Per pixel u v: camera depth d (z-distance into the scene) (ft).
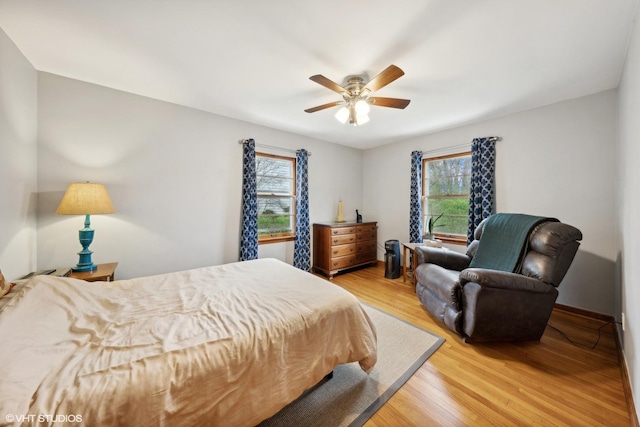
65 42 5.54
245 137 10.76
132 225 8.22
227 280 5.84
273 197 12.12
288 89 7.73
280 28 5.03
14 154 5.71
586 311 8.00
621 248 6.47
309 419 4.24
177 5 4.44
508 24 4.85
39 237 6.82
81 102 7.30
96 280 6.35
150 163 8.50
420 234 12.71
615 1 4.29
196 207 9.53
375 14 4.61
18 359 2.61
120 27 5.04
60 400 2.38
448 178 12.06
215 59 6.15
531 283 6.10
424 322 7.79
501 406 4.50
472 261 8.36
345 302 4.84
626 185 5.71
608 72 6.59
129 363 2.88
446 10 4.50
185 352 3.12
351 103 7.04
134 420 2.53
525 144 9.24
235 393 3.22
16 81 5.74
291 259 12.64
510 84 7.27
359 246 13.64
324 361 4.27
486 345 6.49
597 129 7.79
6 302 3.99
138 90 7.89
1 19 4.79
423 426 4.10
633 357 4.53
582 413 4.34
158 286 5.44
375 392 4.85
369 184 15.65
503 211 9.80
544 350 6.25
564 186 8.41
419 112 9.46
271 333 3.73
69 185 6.88
